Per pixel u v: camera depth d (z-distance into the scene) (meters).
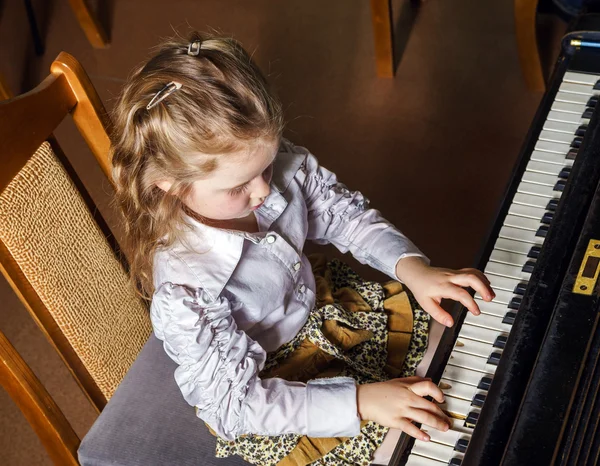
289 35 3.00
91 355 1.35
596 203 1.11
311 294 1.36
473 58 2.84
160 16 3.12
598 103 1.36
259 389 1.20
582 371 0.94
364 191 2.42
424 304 1.28
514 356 1.02
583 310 0.99
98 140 1.36
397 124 2.62
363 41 2.95
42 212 1.23
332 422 1.17
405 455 1.07
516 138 2.54
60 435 1.37
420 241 2.27
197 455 1.28
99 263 1.35
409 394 1.12
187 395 1.22
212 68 1.10
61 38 3.04
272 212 1.32
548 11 2.92
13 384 1.31
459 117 2.63
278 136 1.12
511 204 1.33
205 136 1.06
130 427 1.31
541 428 0.90
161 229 1.20
